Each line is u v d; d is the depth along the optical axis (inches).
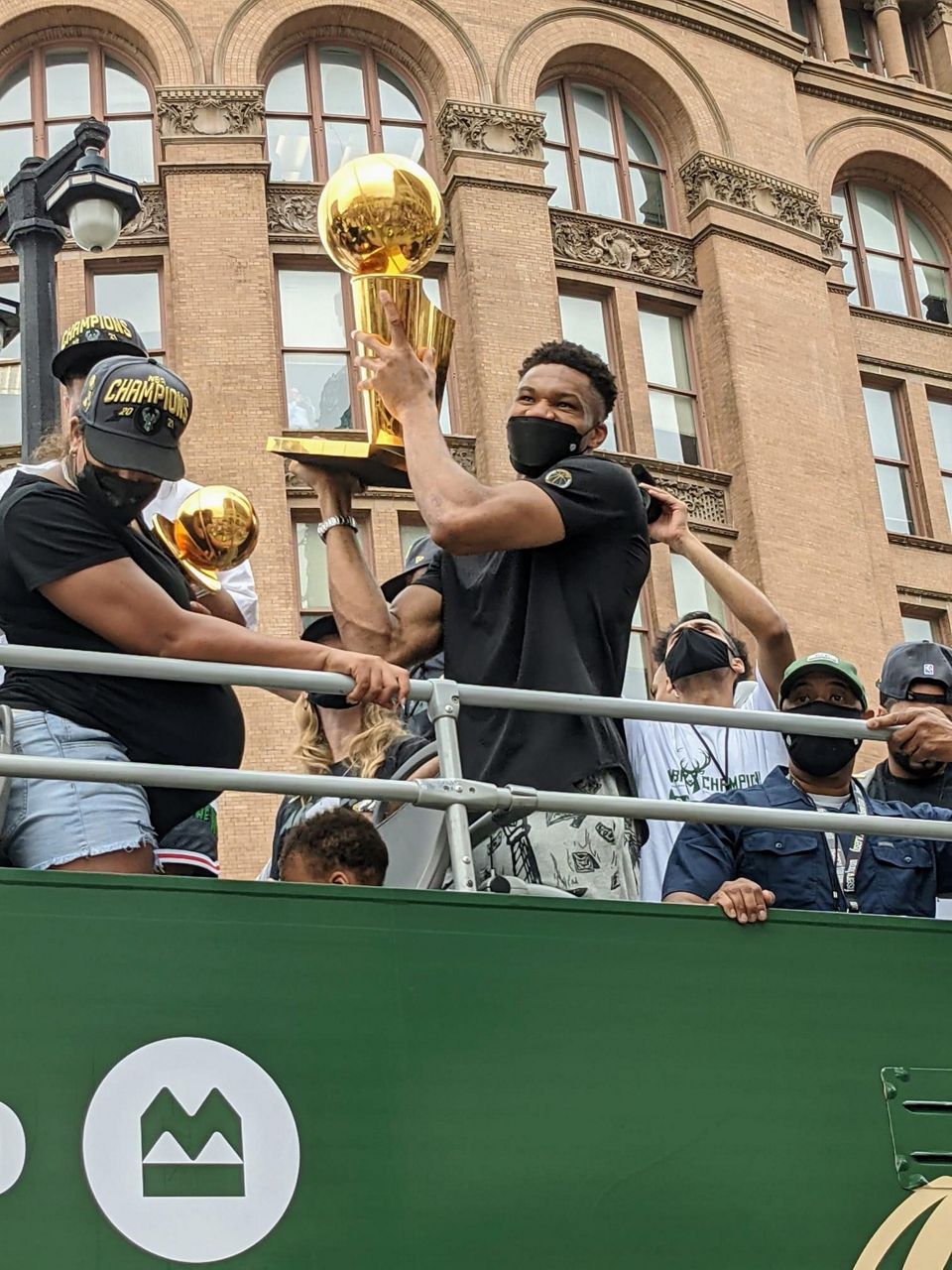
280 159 1099.3
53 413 445.7
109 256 1048.2
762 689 294.5
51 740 188.1
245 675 181.5
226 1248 160.4
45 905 166.6
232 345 1030.4
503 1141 171.9
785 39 1263.5
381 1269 163.8
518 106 1133.1
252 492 1001.5
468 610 216.2
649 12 1206.3
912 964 194.4
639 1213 173.8
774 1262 177.0
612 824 207.2
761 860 219.3
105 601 188.4
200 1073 164.9
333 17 1112.2
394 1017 172.9
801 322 1198.9
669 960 185.5
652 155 1206.9
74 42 1092.5
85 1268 155.8
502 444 1053.2
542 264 1106.1
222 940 170.1
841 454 1179.9
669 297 1166.3
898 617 1195.3
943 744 210.2
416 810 214.7
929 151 1320.1
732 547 1132.5
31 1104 159.3
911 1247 181.3
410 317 214.7
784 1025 186.9
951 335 1300.4
